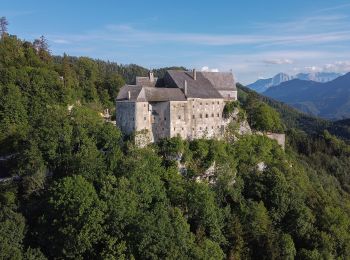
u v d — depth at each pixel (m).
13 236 84.81
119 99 117.31
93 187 94.12
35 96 140.12
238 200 111.44
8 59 164.75
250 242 101.56
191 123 121.50
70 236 84.88
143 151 109.75
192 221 100.94
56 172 107.38
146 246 84.38
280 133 160.62
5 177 110.31
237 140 132.38
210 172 117.50
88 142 110.06
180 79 126.94
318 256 102.19
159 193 100.81
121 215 87.75
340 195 170.25
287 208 113.38
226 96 142.38
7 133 125.25
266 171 122.75
